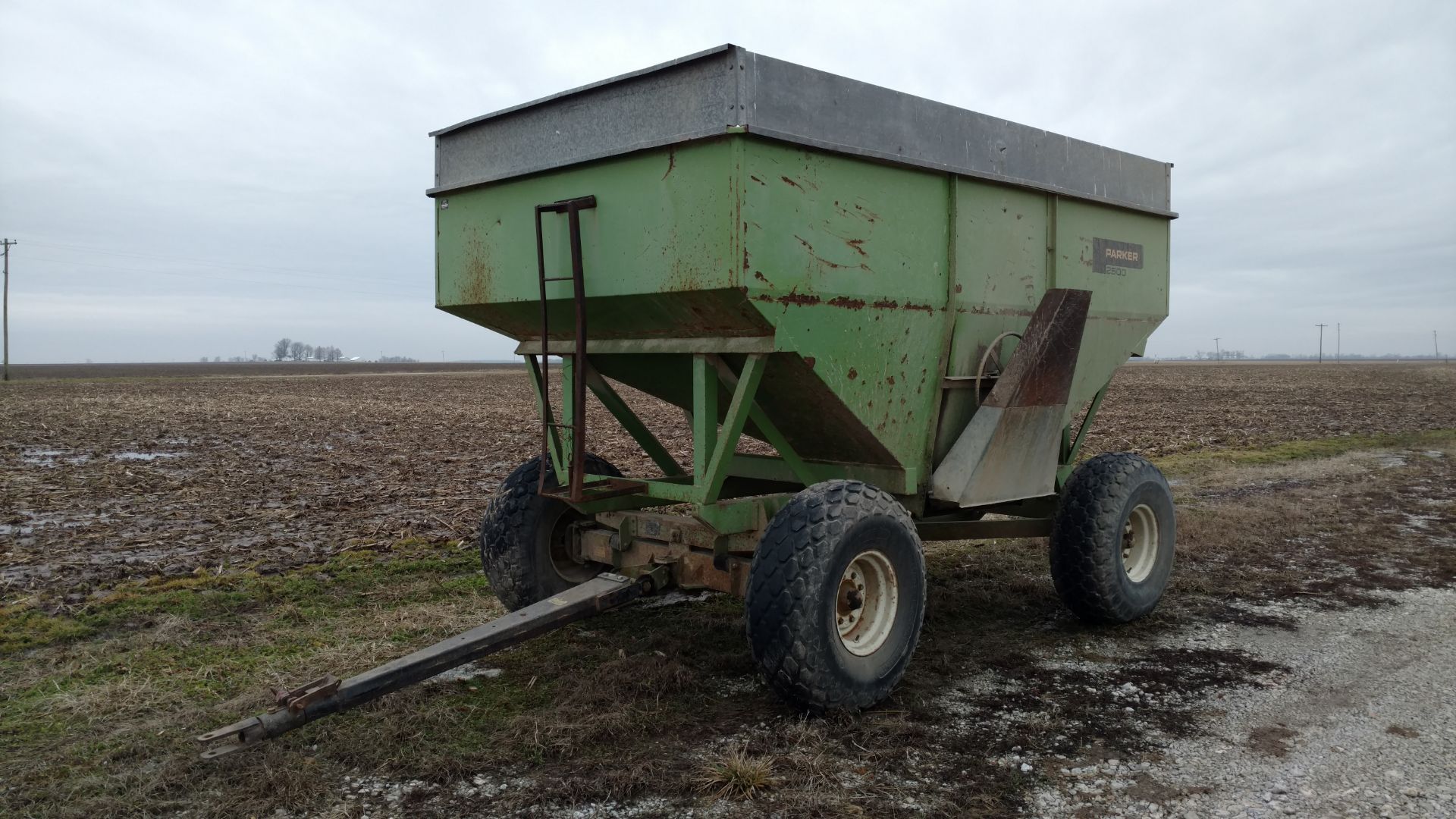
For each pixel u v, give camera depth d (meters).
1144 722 4.38
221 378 80.94
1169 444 17.94
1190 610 6.35
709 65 4.09
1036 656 5.39
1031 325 5.37
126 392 48.25
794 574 4.14
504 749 3.96
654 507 5.96
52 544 8.84
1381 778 3.76
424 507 10.80
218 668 5.02
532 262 4.98
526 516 5.61
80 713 4.39
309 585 6.84
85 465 15.77
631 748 4.02
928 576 7.26
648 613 6.16
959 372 5.40
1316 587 6.95
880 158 4.65
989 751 4.05
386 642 5.51
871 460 5.29
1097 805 3.54
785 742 4.09
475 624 5.86
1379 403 33.56
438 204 5.51
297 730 4.16
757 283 4.13
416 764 3.84
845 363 4.67
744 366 4.59
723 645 5.46
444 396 43.97
